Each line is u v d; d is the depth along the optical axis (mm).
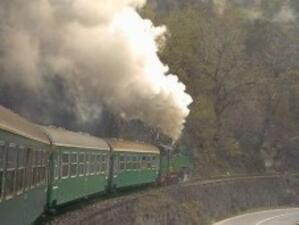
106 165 29516
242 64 83125
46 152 18375
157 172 41438
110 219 25859
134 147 35375
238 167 76438
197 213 46469
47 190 19422
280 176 76688
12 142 12461
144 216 32031
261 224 53781
